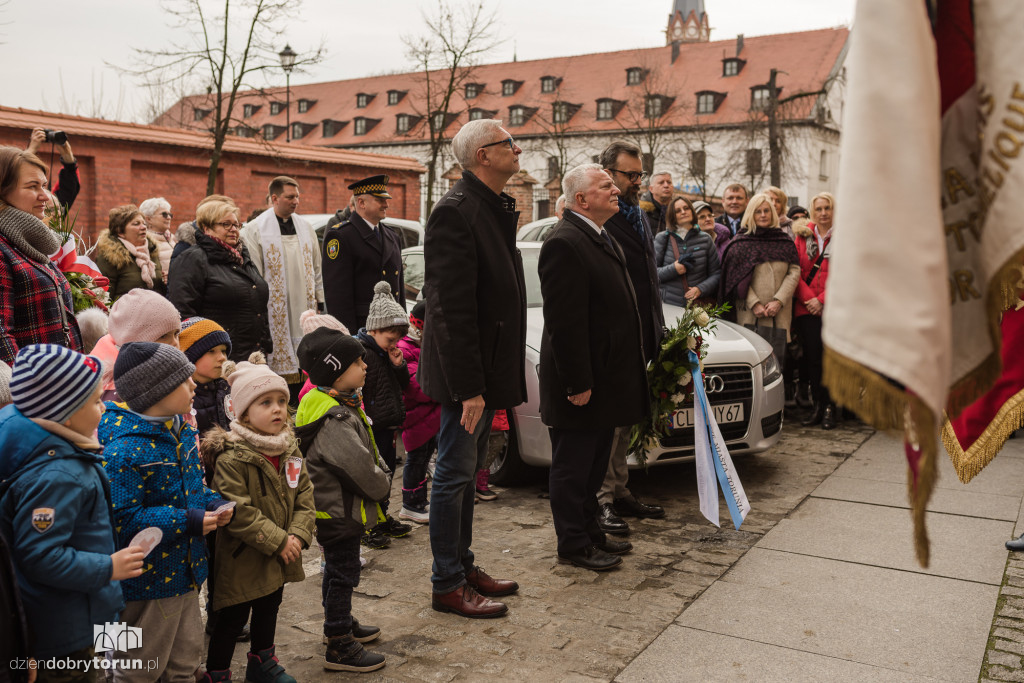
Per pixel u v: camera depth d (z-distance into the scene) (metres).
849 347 1.18
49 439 2.34
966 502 5.28
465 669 3.31
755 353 5.84
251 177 20.17
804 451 6.68
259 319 5.53
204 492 2.90
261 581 3.04
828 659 3.35
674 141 45.25
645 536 4.87
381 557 4.62
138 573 2.43
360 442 3.40
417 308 5.28
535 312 6.12
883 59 1.20
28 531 2.25
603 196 4.23
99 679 3.14
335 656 3.31
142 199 18.31
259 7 16.00
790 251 7.33
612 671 3.28
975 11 1.39
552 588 4.13
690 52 58.25
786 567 4.34
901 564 4.33
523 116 58.19
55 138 5.58
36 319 3.66
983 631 3.57
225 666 3.08
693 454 5.52
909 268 1.17
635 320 4.38
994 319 1.35
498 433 5.42
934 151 1.19
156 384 2.73
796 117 49.00
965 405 1.41
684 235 7.44
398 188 23.19
